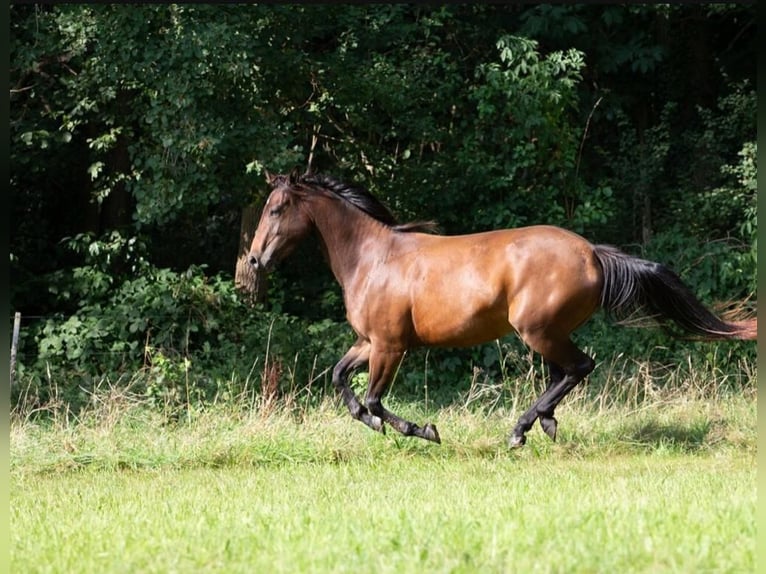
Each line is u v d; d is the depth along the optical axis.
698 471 9.50
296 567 5.54
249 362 16.23
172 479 10.14
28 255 19.17
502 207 18.05
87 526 7.05
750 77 21.03
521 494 7.96
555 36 19.05
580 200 18.80
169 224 19.78
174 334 16.86
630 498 7.48
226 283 17.52
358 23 17.97
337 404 14.52
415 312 10.67
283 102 17.38
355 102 17.61
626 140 19.44
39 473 10.88
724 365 16.30
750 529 5.99
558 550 5.58
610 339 16.56
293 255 19.05
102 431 11.84
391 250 10.94
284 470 10.53
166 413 13.38
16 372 15.65
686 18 20.84
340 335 17.20
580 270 10.14
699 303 10.27
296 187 11.27
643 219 19.05
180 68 15.14
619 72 20.92
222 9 15.30
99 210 19.28
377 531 6.29
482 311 10.35
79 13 15.55
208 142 15.14
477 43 19.66
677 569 5.15
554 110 17.91
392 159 18.19
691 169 19.48
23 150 17.56
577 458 10.88
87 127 18.48
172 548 6.08
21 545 6.55
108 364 16.36
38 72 16.81
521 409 13.40
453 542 5.87
